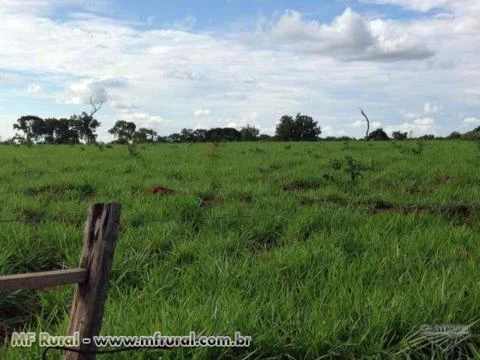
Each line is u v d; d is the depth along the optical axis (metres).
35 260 6.44
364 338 4.17
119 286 5.63
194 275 5.71
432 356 4.05
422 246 6.73
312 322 4.38
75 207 8.95
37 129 85.00
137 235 7.14
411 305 4.63
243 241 7.18
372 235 7.16
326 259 6.12
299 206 9.24
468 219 8.62
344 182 12.09
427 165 15.82
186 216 8.41
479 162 16.78
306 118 70.31
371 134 56.22
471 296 4.80
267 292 5.20
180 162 17.50
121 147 27.53
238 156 20.28
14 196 9.84
